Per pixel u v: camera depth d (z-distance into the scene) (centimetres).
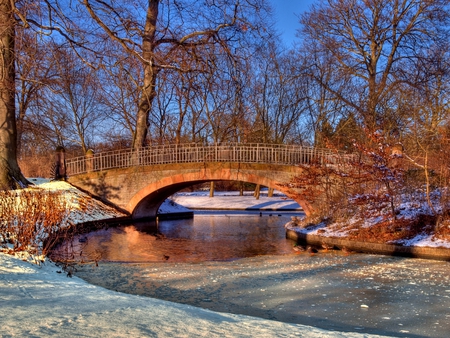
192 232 1892
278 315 652
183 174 2038
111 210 2098
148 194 2109
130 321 393
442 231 1259
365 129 1836
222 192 5378
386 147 1462
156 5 1977
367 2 2412
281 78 3278
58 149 2230
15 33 1530
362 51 2609
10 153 1869
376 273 983
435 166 1524
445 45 2327
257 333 402
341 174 1545
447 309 686
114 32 1573
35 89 1847
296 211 3291
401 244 1266
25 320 365
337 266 1077
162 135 3200
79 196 2044
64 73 1773
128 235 1745
